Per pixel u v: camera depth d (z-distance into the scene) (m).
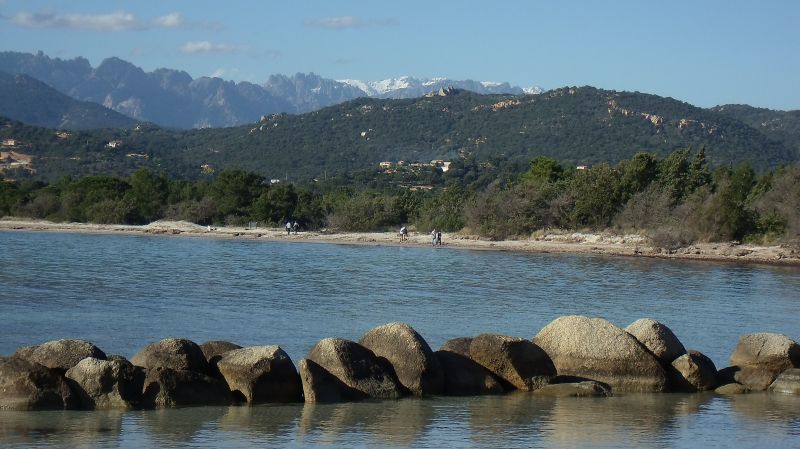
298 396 22.23
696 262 73.19
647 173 102.69
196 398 21.31
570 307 42.09
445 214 110.25
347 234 104.19
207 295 44.88
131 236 102.06
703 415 21.47
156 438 18.47
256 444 18.25
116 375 20.92
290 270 60.88
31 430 18.81
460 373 23.39
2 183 135.50
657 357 24.58
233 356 22.09
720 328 36.22
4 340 30.48
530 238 95.25
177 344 22.02
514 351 23.55
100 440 18.23
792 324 37.78
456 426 19.92
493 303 43.25
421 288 50.03
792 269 68.44
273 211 118.62
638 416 21.20
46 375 20.62
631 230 93.94
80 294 44.12
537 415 21.09
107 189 126.38
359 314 38.53
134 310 38.62
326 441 18.55
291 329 33.97
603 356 24.05
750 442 19.12
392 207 114.00
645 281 56.44
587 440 19.02
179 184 135.12
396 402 22.11
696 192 93.56
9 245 81.56
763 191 97.56
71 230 108.69
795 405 22.77
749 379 24.81
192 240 96.31
